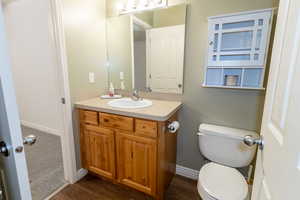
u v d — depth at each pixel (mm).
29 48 2822
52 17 1435
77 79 1682
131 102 1805
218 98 1600
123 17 1890
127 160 1525
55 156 2244
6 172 809
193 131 1768
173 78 1762
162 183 1446
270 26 1266
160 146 1354
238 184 1206
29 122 3287
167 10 1666
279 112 608
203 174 1302
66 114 1609
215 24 1438
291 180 471
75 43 1621
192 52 1634
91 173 1871
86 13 1710
